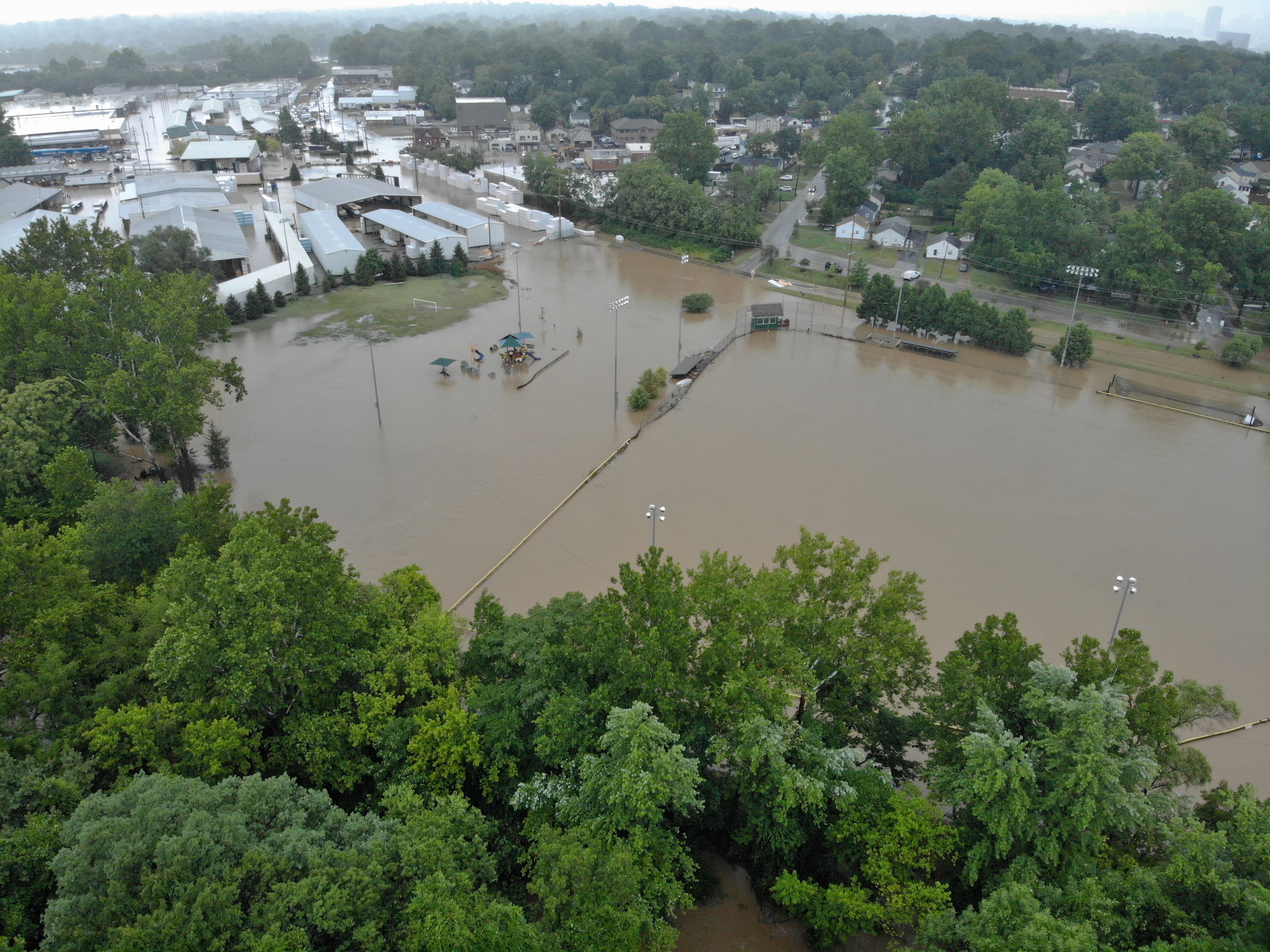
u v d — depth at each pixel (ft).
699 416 275.39
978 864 103.96
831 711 129.59
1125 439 263.29
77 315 216.33
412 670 128.98
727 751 112.47
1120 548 204.85
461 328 353.10
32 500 185.57
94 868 89.04
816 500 224.33
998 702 117.19
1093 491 231.09
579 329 354.13
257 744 119.85
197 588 130.11
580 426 266.77
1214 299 351.05
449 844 100.58
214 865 90.79
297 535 140.46
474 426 266.36
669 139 572.10
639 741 102.68
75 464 182.70
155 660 120.67
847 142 571.69
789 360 326.44
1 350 213.87
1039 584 190.60
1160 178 546.26
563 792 110.01
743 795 116.06
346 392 290.15
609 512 219.20
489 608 144.87
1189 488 233.96
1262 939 86.99
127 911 85.76
